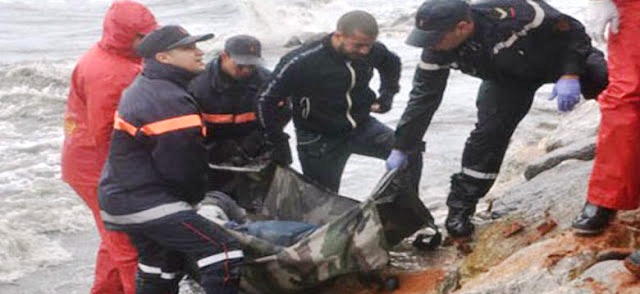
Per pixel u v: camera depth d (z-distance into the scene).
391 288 7.05
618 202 5.95
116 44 6.84
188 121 6.24
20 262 8.99
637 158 5.84
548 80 6.92
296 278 6.91
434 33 6.64
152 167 6.38
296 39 21.81
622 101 5.76
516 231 7.02
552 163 8.57
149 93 6.27
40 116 14.72
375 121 8.31
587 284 5.41
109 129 6.89
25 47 21.42
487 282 6.11
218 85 7.98
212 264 6.44
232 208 7.71
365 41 7.62
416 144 7.26
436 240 7.58
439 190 10.43
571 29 6.59
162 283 6.77
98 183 6.88
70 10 27.88
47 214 10.15
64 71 17.19
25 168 11.92
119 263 7.00
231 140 8.18
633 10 5.63
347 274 7.20
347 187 10.84
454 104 14.29
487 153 7.34
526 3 6.65
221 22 24.78
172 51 6.29
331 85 7.91
